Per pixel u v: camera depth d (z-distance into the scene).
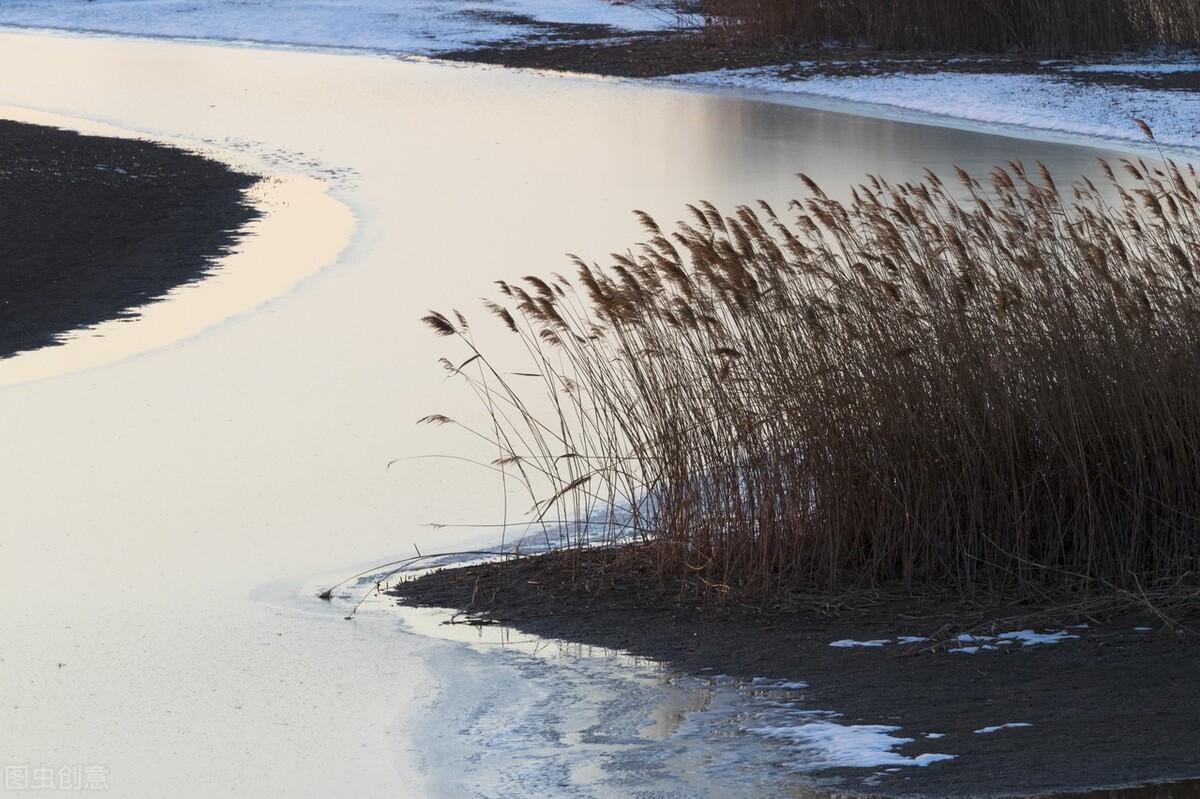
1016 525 31.50
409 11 190.00
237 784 23.58
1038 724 24.64
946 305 32.94
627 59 149.25
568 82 136.88
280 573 33.50
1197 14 139.38
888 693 26.30
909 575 31.69
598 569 33.31
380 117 114.44
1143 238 36.91
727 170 89.56
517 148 99.56
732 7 155.62
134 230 75.56
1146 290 33.84
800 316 33.19
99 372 51.12
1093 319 32.56
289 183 88.00
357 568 33.81
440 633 29.98
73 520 37.03
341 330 56.50
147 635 29.88
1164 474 31.42
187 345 54.62
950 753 23.56
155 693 27.11
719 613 30.73
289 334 56.03
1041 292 33.31
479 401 47.50
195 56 158.50
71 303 61.22
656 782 23.03
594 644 29.25
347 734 25.39
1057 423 31.56
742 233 34.00
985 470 31.92
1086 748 23.53
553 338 33.62
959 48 145.00
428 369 51.22
